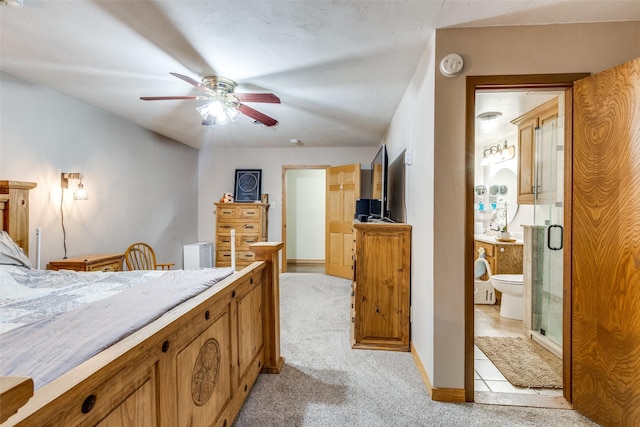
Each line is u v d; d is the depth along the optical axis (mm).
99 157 3422
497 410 1772
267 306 2143
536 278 2756
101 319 1088
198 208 5789
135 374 856
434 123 1868
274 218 5719
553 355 2453
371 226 2551
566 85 1811
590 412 1699
